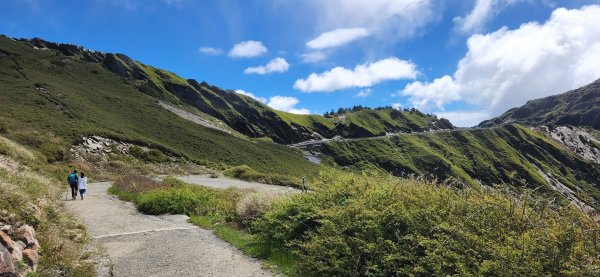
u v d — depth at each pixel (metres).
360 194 9.16
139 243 9.84
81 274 6.91
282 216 9.50
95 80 115.19
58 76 101.44
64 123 49.94
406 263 6.62
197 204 15.48
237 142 98.75
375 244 6.94
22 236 6.72
